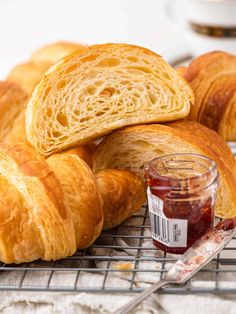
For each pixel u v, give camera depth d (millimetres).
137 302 314
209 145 391
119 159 418
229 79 460
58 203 341
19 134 460
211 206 360
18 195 348
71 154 380
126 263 355
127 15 890
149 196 359
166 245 359
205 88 459
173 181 346
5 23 906
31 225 345
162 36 791
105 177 384
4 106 466
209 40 645
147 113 401
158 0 926
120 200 380
